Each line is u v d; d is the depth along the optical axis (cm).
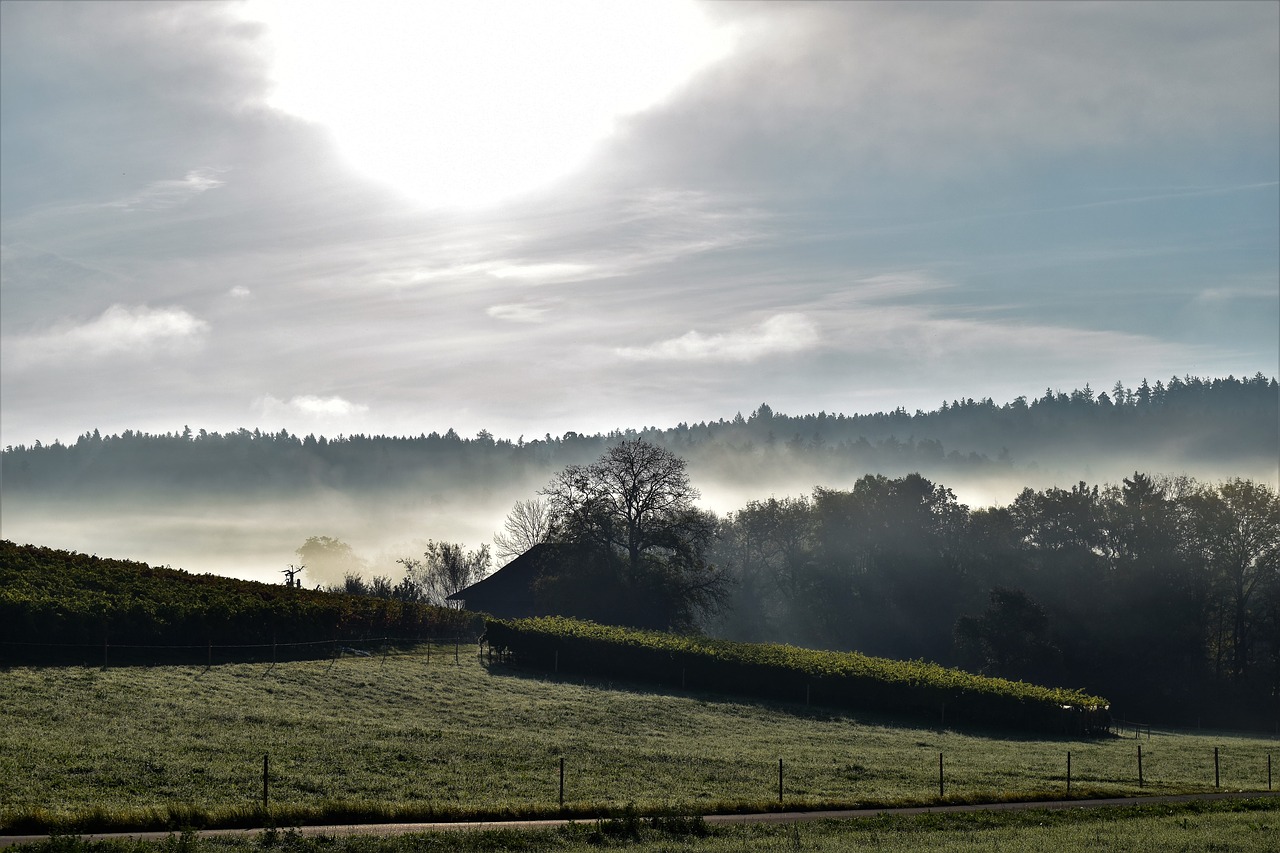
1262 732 8300
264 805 2511
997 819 2836
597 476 9125
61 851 1961
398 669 5644
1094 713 6094
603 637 6525
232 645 5519
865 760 4031
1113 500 10925
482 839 2302
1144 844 2445
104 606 4903
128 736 3206
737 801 2975
